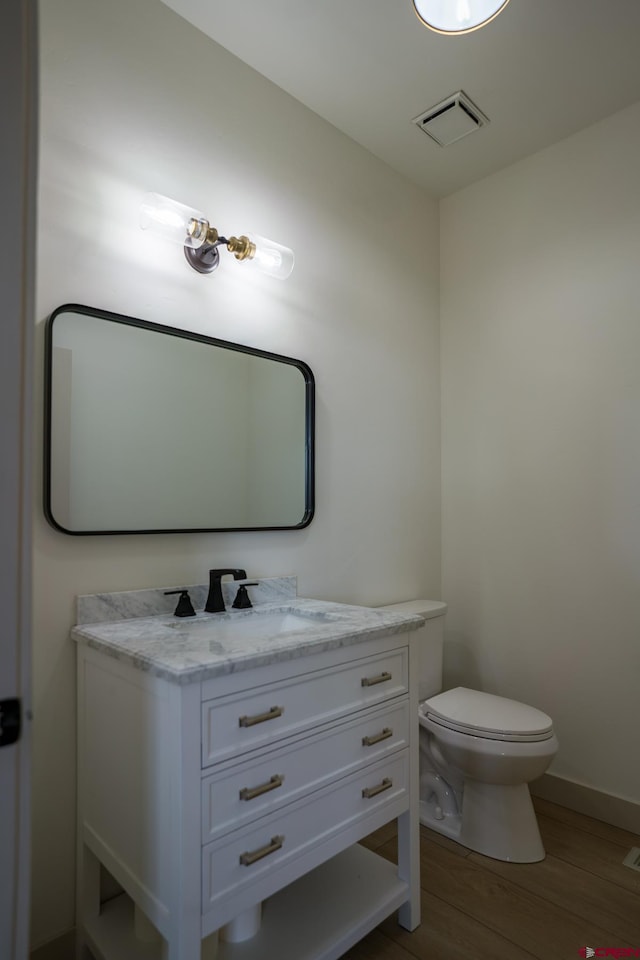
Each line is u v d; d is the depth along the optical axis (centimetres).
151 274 152
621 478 202
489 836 177
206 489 164
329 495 203
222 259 170
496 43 172
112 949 118
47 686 129
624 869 169
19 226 81
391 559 229
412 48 174
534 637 224
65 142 137
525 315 233
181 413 159
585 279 214
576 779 208
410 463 242
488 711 183
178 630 134
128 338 148
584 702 208
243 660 105
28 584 81
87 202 140
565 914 150
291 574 187
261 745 111
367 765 135
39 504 130
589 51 176
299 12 160
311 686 122
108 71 146
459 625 250
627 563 199
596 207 212
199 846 99
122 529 144
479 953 136
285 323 189
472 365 251
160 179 156
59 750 131
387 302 233
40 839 127
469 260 254
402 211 244
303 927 129
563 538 217
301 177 198
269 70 184
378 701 139
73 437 136
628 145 204
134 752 110
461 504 252
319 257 204
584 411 213
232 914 104
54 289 133
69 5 139
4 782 78
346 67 182
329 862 156
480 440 246
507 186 241
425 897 157
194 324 162
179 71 162
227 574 162
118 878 114
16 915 79
